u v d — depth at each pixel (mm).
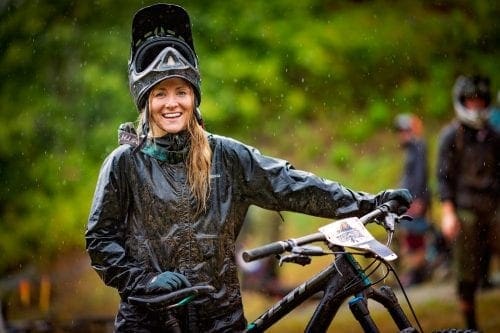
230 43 22250
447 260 19781
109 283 8375
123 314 8445
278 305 8555
